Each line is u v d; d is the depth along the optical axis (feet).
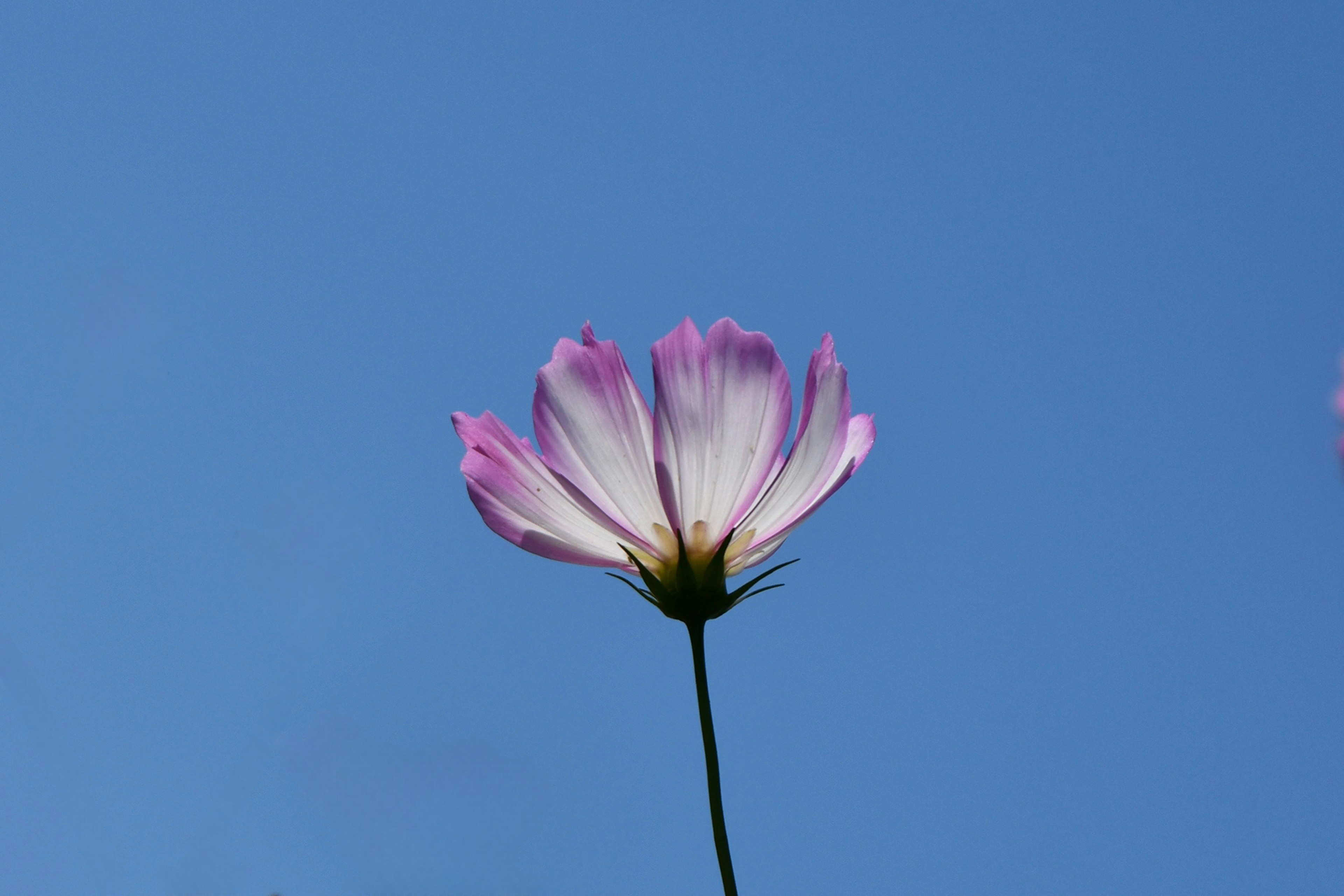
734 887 2.68
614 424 2.79
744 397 2.77
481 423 2.80
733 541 2.77
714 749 2.71
